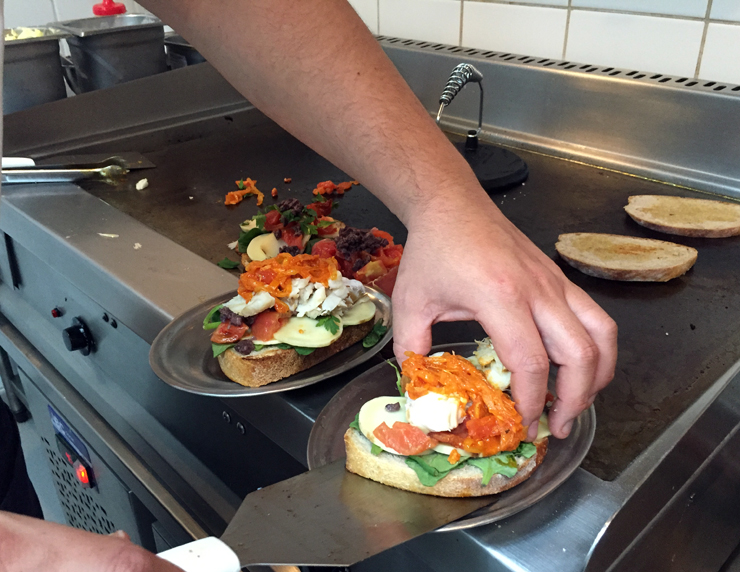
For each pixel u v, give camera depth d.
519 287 0.50
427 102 1.53
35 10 1.96
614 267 0.88
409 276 0.55
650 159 1.21
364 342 0.73
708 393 0.63
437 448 0.52
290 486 0.53
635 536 0.53
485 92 1.41
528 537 0.48
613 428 0.59
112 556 0.34
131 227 1.02
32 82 1.52
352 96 0.60
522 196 1.16
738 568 0.78
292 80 0.62
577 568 0.46
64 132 1.47
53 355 1.11
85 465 1.08
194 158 1.41
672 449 0.55
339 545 0.47
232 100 1.71
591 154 1.28
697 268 0.90
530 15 1.36
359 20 0.64
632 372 0.68
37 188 1.21
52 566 0.33
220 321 0.71
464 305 0.52
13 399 1.58
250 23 0.61
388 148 0.59
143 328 0.83
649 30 1.20
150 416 0.92
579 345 0.49
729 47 1.12
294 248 0.91
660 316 0.79
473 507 0.50
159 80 1.57
